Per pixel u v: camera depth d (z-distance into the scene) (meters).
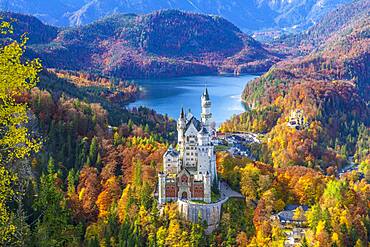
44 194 157.50
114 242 198.62
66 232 158.50
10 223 93.31
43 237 131.62
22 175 135.12
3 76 80.62
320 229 197.88
